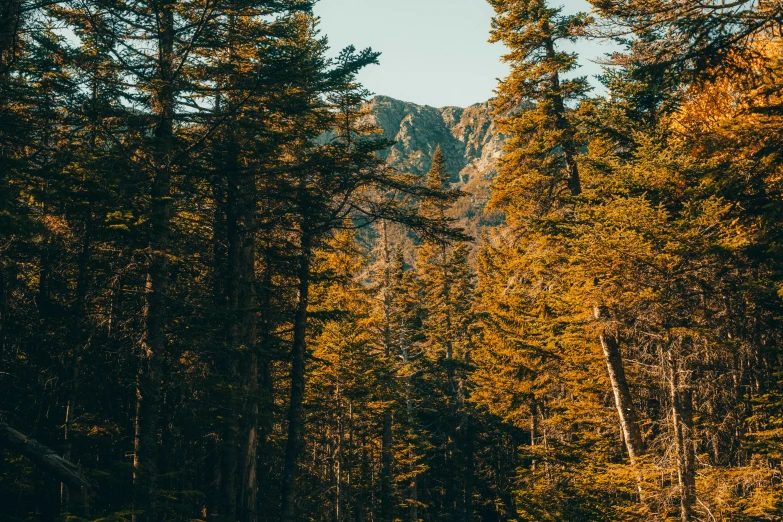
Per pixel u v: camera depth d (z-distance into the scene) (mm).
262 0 14547
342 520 29719
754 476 14508
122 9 13398
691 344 15312
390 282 36062
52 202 11461
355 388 28094
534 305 21578
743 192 12180
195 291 16062
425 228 16031
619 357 18375
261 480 21984
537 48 20891
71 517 8742
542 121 20156
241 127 14539
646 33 10594
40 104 11391
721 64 10359
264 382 20969
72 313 13680
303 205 16203
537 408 30719
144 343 12961
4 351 13367
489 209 21609
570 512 19594
